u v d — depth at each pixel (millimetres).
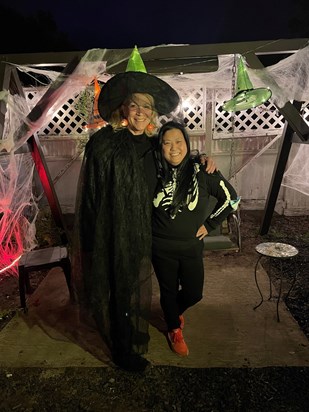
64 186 6648
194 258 2629
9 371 2791
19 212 6184
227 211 2654
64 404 2451
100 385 2602
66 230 5438
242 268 4441
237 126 6352
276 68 4695
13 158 5859
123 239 2520
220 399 2434
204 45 4125
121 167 2430
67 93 5109
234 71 4066
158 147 2436
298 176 6234
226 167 6520
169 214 2488
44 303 3785
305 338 3045
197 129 6406
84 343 3096
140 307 2676
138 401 2441
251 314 3436
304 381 2568
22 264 3617
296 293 3801
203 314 3461
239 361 2787
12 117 5043
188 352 2904
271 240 5324
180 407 2377
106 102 2574
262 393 2473
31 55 4258
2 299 3988
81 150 6445
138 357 2705
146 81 2455
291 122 4383
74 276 3023
